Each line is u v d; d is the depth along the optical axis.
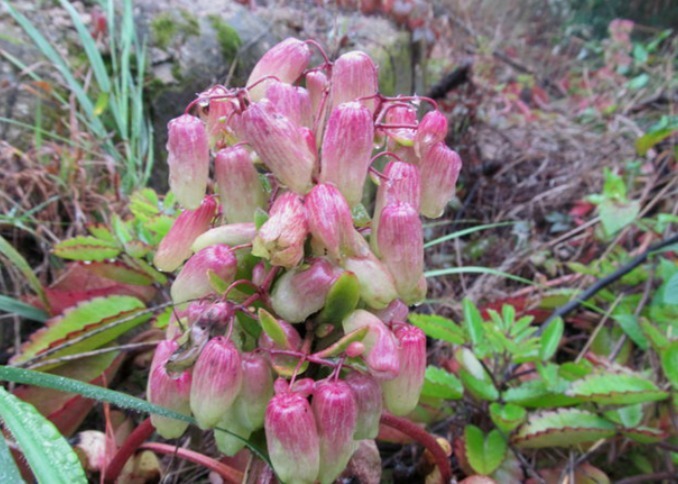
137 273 0.34
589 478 0.31
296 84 0.21
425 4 0.62
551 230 0.54
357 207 0.20
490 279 0.48
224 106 0.19
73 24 0.44
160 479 0.28
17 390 0.28
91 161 0.39
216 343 0.17
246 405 0.18
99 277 0.35
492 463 0.29
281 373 0.18
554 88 1.09
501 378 0.32
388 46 0.56
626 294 0.41
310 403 0.19
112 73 0.44
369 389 0.18
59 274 0.36
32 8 0.43
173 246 0.20
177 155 0.18
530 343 0.30
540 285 0.42
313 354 0.18
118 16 0.45
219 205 0.20
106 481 0.25
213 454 0.31
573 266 0.41
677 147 0.50
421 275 0.19
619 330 0.39
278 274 0.19
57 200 0.38
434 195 0.19
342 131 0.17
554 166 0.65
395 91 0.57
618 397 0.29
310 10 0.57
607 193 0.44
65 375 0.29
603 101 0.83
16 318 0.33
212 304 0.18
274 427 0.16
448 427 0.34
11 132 0.38
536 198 0.58
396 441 0.30
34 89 0.40
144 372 0.34
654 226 0.46
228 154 0.18
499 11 1.34
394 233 0.18
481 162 0.65
